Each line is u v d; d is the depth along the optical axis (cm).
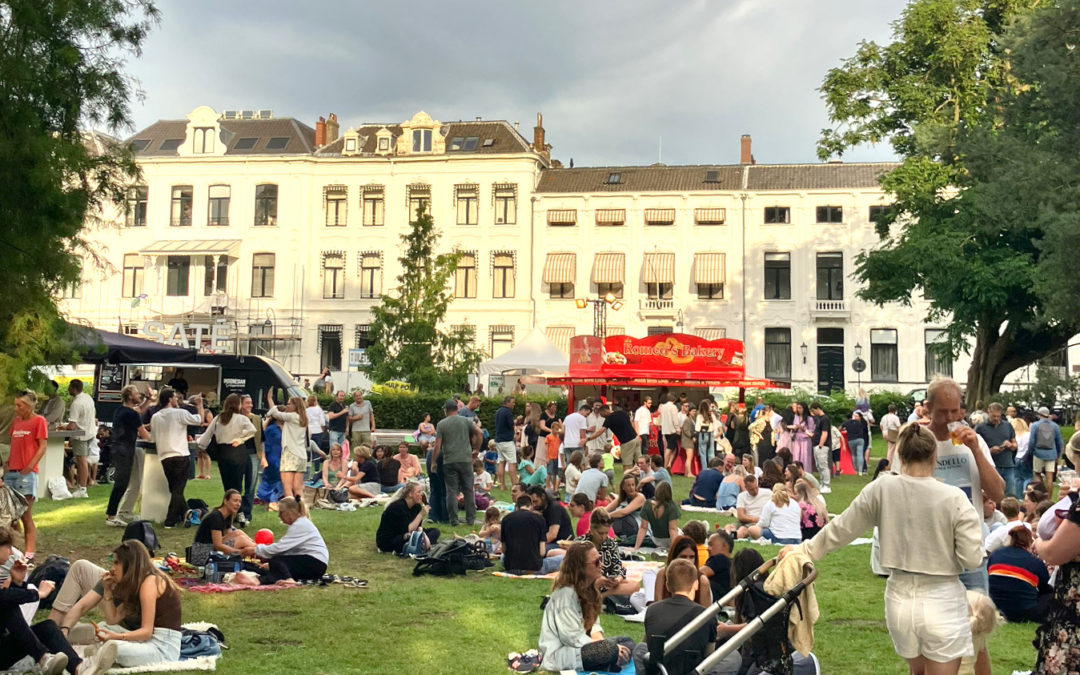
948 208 3738
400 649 896
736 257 5497
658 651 622
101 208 1498
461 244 5741
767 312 5453
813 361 5403
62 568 978
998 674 833
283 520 1214
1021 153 3152
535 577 1260
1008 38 3291
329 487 2014
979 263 3503
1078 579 598
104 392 2917
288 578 1191
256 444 1652
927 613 590
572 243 5653
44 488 1859
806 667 756
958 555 592
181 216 5925
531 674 841
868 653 900
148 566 845
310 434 2197
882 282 3962
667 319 5531
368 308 5772
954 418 694
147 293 5850
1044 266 2939
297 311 5816
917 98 3831
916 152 3869
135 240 5906
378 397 3672
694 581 752
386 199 5819
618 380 3294
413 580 1232
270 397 2147
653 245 5581
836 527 632
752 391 4353
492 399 3625
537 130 6303
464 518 1769
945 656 586
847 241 5403
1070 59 3042
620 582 1095
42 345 1406
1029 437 2048
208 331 5675
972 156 3303
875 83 3959
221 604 1069
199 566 1223
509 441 2306
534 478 2150
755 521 1641
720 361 3312
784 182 5534
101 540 1425
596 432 2289
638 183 5675
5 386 1333
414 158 5788
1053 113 3128
